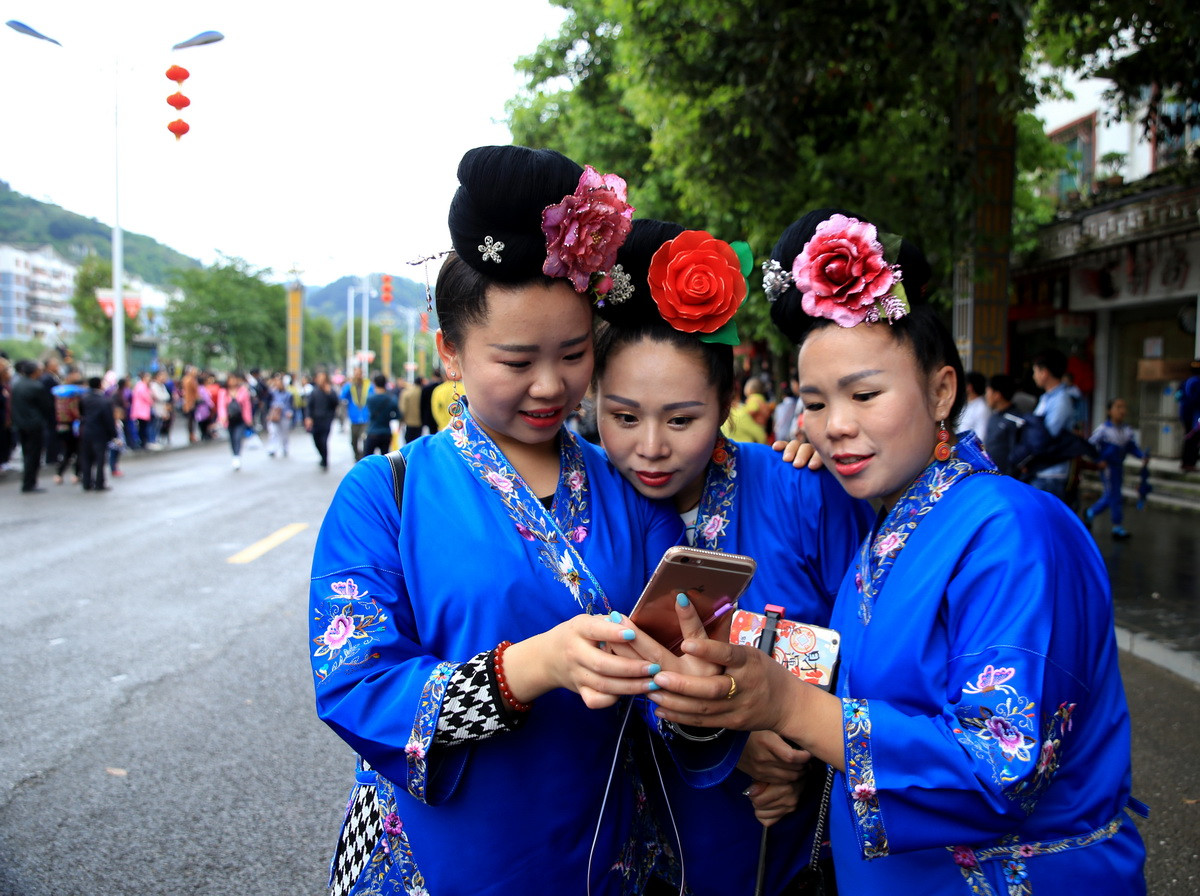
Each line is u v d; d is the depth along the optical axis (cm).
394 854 124
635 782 140
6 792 312
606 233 116
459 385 134
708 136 704
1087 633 113
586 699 103
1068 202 1201
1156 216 1006
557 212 110
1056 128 1413
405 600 123
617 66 1297
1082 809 113
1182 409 1059
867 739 107
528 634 119
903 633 116
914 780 105
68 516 940
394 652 117
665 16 653
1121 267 1144
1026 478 637
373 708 113
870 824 107
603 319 137
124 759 339
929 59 592
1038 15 626
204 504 1034
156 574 655
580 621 105
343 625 117
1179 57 613
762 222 762
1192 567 659
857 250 120
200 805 304
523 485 126
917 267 126
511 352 117
